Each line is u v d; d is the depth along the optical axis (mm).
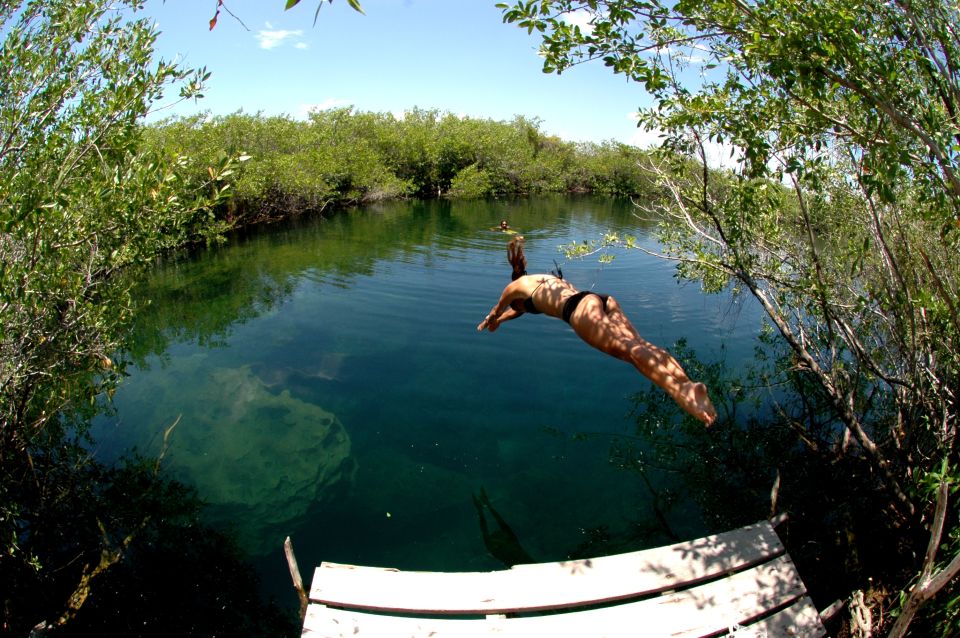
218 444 7270
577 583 4328
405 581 4316
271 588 5027
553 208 36969
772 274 7043
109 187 4898
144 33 5113
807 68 3369
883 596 4844
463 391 8734
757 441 7418
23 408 5715
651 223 28641
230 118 29828
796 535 5727
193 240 19344
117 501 6160
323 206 31516
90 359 6059
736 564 4562
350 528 5734
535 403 8383
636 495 6297
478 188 44719
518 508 6055
